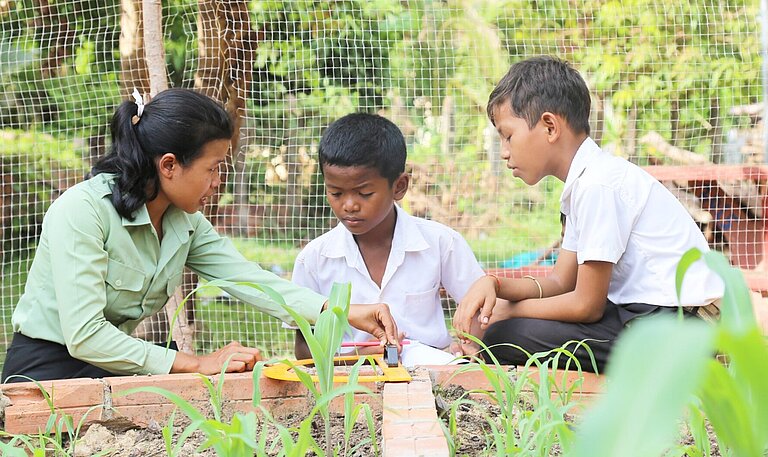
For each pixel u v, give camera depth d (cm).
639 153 652
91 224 230
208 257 264
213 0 495
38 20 596
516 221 659
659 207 250
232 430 132
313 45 607
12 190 587
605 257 239
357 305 240
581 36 654
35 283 243
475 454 181
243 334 505
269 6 573
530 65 258
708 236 512
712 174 507
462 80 660
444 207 659
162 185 237
